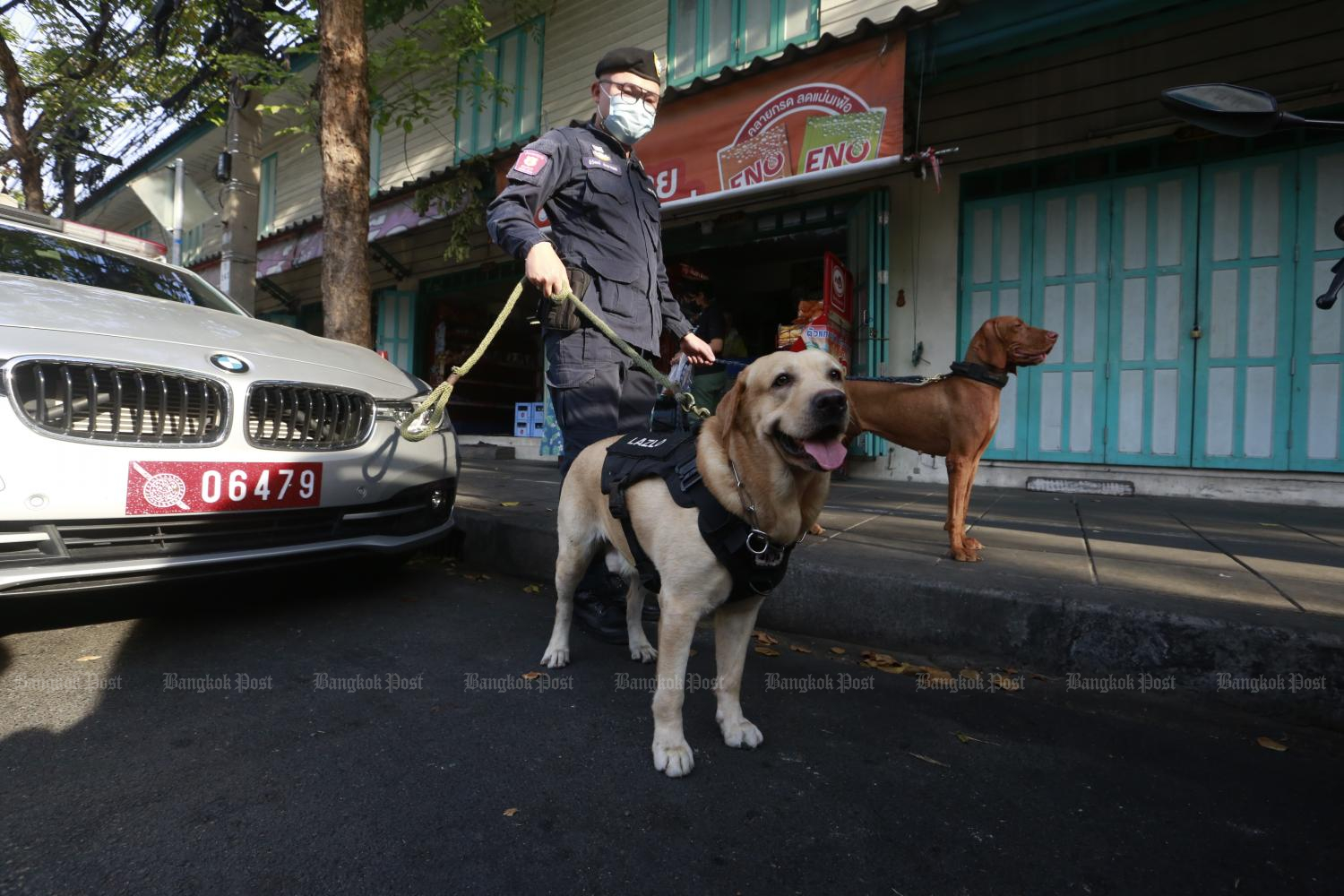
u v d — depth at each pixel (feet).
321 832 4.88
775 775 5.90
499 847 4.81
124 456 7.23
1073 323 18.94
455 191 25.95
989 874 4.67
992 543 11.02
